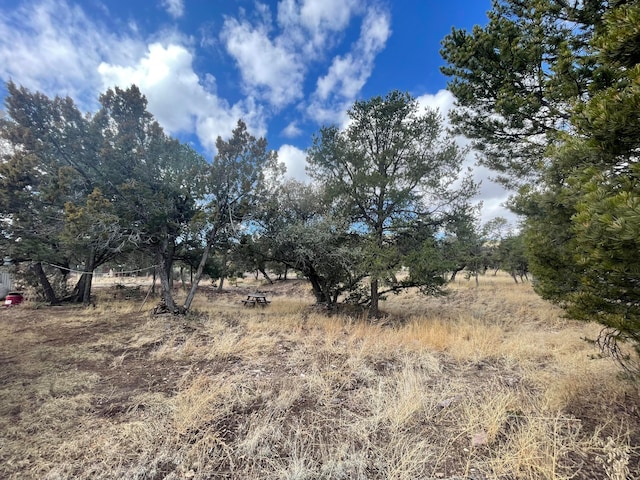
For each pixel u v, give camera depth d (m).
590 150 2.26
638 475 2.04
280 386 3.74
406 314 10.89
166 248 10.48
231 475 2.17
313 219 10.32
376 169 9.26
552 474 2.00
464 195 8.91
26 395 3.46
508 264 16.81
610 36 1.91
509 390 3.51
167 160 9.52
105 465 2.25
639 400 3.04
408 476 2.12
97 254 12.81
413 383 3.61
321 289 12.04
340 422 2.90
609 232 1.90
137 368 4.57
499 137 5.61
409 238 9.77
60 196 8.98
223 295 20.20
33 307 11.09
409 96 8.91
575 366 4.16
